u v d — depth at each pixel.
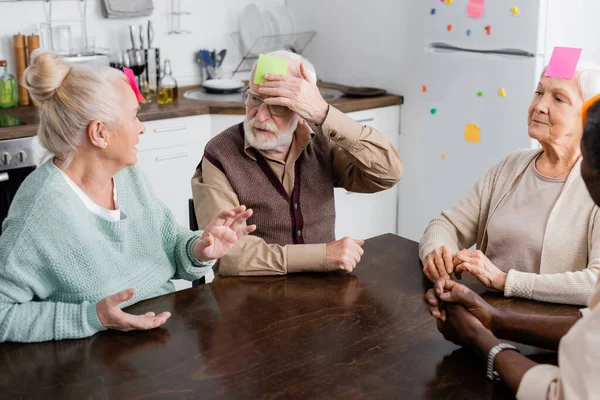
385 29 4.01
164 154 3.53
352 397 1.33
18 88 3.60
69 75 1.65
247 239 2.01
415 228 4.09
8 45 3.67
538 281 1.76
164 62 4.00
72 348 1.52
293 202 2.26
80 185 1.74
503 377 1.31
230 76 4.45
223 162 2.19
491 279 1.80
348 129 2.12
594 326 1.09
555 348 1.45
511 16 3.28
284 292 1.82
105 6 3.84
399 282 1.88
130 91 1.73
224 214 1.84
